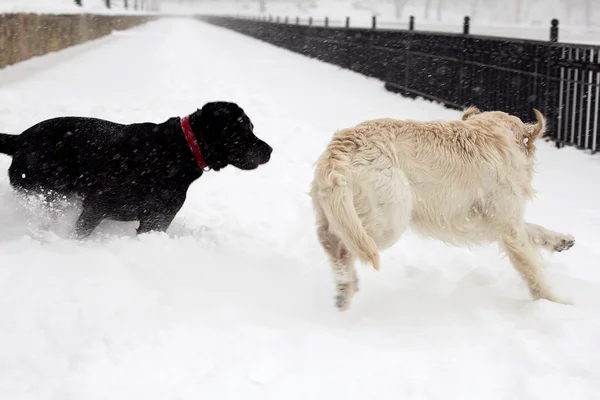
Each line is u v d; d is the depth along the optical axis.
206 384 2.94
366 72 19.84
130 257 4.36
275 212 6.21
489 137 4.00
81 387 2.88
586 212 6.11
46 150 4.81
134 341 3.31
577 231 5.57
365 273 4.61
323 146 9.27
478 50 11.77
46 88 13.61
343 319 3.88
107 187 4.70
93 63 20.03
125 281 4.00
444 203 3.90
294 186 7.12
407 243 5.28
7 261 4.14
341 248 3.93
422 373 3.03
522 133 4.20
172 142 4.75
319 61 26.50
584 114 8.72
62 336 3.36
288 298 4.12
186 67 20.38
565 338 3.35
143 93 13.63
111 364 3.10
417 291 4.23
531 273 4.01
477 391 2.86
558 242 4.33
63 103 11.60
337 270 3.93
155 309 3.69
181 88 14.79
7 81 14.41
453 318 3.75
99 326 3.45
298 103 13.57
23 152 4.86
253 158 4.92
